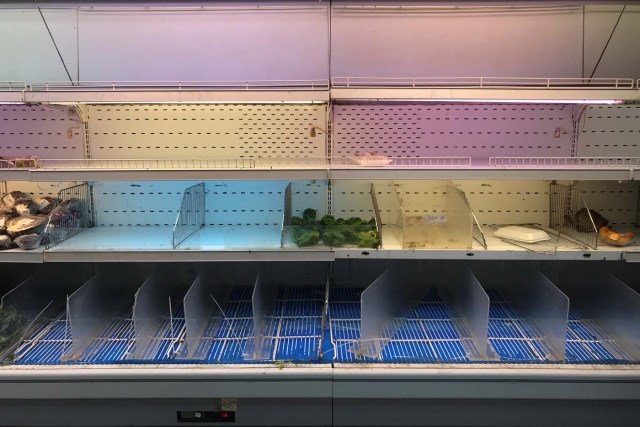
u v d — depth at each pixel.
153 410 1.88
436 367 1.85
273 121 2.40
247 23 2.39
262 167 2.03
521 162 2.40
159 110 2.40
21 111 2.38
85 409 1.89
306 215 2.36
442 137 2.42
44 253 1.97
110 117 2.40
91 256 1.97
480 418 1.89
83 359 1.92
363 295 1.90
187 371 1.83
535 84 2.40
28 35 2.39
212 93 1.84
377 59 2.42
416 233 2.08
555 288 1.97
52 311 2.38
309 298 2.52
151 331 2.11
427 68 2.43
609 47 2.40
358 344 2.02
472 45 2.41
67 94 1.83
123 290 2.45
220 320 2.28
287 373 1.82
